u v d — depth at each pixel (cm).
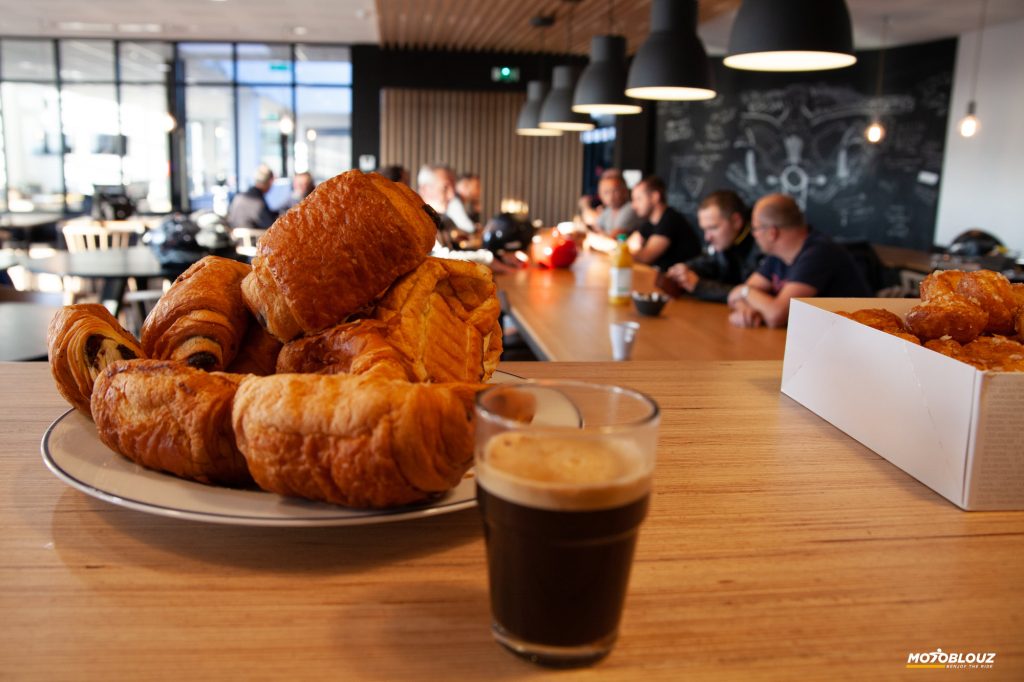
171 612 49
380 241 70
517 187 1135
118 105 1075
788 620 49
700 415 92
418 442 52
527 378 98
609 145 1151
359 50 1060
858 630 48
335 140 1116
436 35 961
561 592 42
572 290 356
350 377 55
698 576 55
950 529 63
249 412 55
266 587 52
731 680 43
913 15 774
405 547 58
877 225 969
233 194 1116
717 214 417
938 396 70
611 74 488
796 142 993
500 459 42
